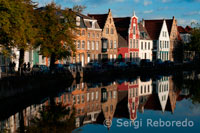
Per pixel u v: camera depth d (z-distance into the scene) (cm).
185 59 9900
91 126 2081
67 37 3909
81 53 5969
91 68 5253
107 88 3941
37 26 3634
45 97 3092
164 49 9075
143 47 8300
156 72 6856
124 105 2867
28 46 3102
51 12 3753
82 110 2555
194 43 8675
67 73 4422
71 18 3934
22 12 2673
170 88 4028
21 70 3134
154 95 3472
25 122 2078
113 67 5881
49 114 2338
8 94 2550
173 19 9688
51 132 1886
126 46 7450
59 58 4000
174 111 2592
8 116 2247
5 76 2861
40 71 3744
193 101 3041
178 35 10019
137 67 6356
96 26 6475
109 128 2055
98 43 6500
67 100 2959
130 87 4103
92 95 3334
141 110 2656
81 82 4512
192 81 4862
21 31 2597
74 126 2048
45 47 3706
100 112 2538
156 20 9150
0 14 2395
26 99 2911
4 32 2522
